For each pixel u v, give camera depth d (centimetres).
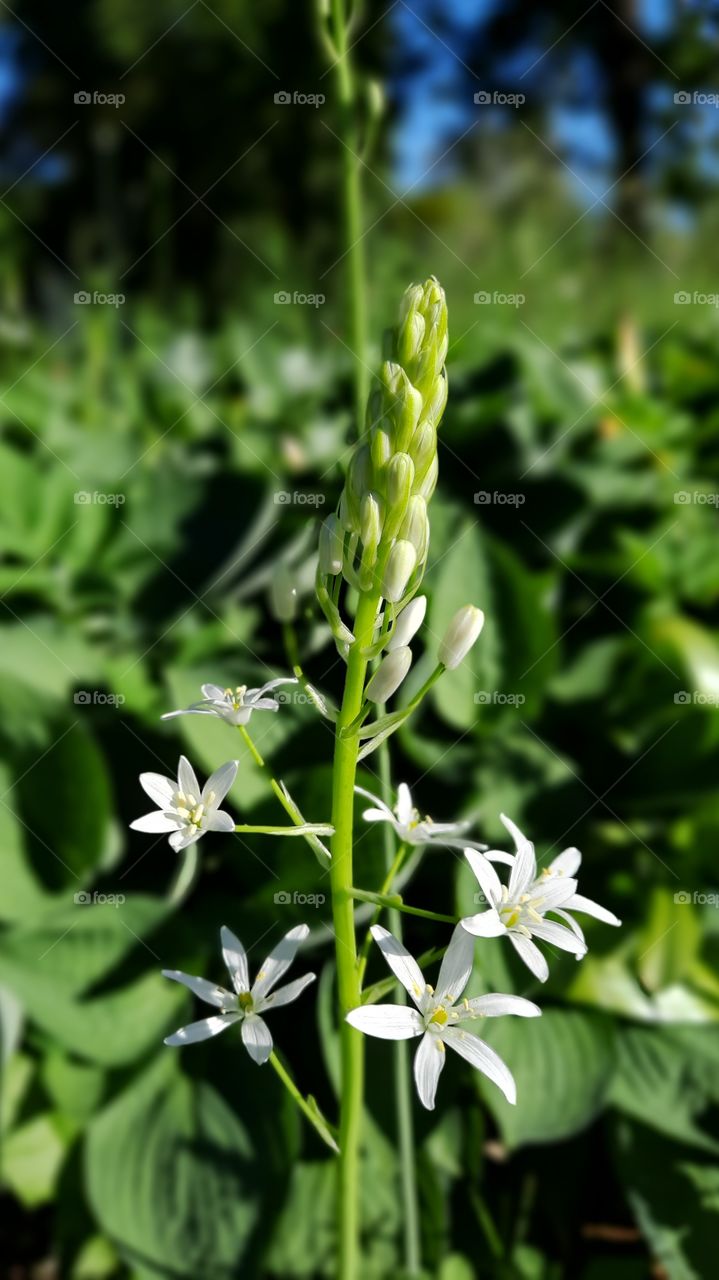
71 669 36
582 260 88
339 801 16
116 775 33
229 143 218
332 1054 25
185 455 53
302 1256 24
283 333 76
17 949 27
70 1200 26
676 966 29
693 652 37
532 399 54
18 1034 26
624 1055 28
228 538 42
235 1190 24
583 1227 27
